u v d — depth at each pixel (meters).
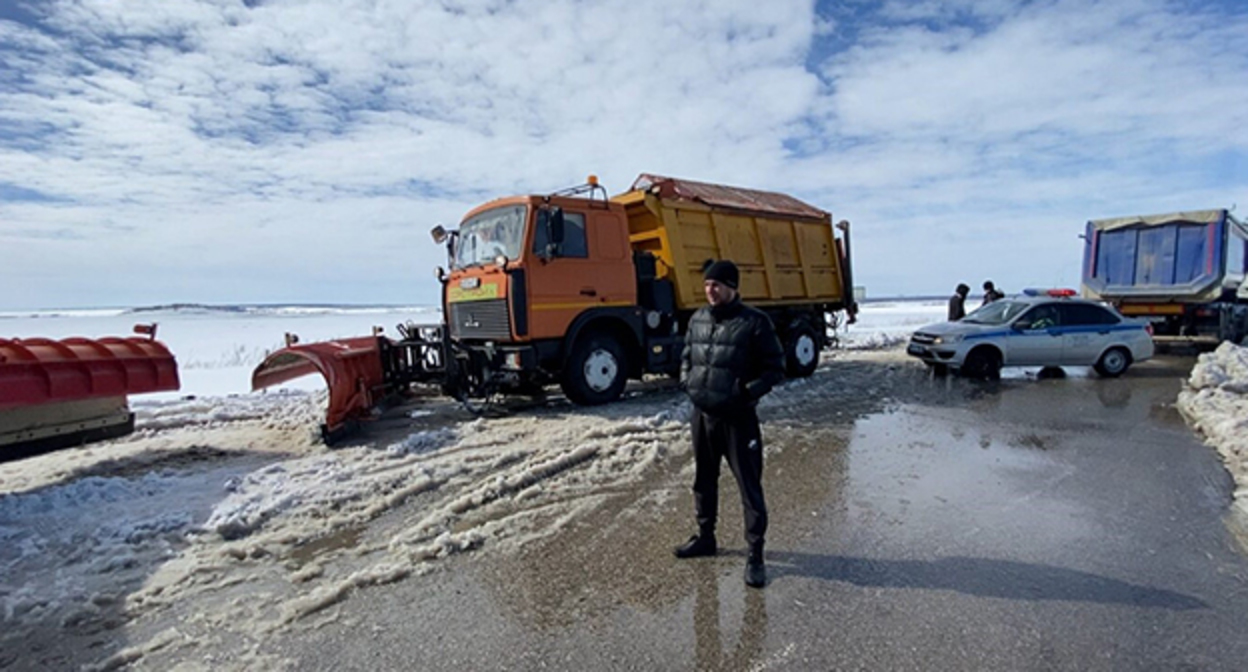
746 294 10.74
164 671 2.72
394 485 5.07
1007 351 10.87
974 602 3.16
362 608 3.22
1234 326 14.09
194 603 3.30
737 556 3.75
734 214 10.56
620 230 8.74
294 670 2.71
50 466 5.98
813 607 3.13
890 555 3.73
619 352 8.82
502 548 3.93
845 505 4.62
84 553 3.87
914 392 9.59
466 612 3.16
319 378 13.49
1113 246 15.22
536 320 7.82
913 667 2.63
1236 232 14.50
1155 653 2.71
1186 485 5.02
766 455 6.04
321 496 4.79
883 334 21.80
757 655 2.73
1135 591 3.26
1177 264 14.26
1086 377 11.16
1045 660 2.67
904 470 5.51
